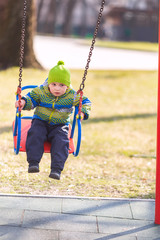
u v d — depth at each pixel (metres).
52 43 42.78
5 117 11.53
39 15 69.50
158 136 5.22
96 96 15.88
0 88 15.02
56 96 5.31
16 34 18.61
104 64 25.67
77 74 19.98
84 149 9.31
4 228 4.83
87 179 7.22
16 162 7.84
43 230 4.86
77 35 75.38
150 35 67.31
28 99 5.25
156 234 4.96
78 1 73.19
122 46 45.56
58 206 5.59
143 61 29.55
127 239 4.79
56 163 4.92
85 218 5.28
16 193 6.18
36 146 5.01
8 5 18.56
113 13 66.38
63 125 5.37
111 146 9.79
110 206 5.71
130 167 8.27
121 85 18.52
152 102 15.84
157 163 5.21
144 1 67.56
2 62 18.75
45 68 20.53
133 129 11.74
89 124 11.91
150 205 5.84
